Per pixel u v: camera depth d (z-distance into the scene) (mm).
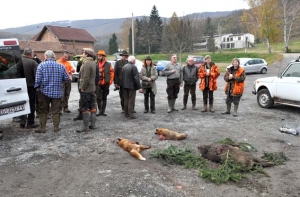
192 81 8430
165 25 42688
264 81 9055
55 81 5984
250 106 9477
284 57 35219
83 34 54312
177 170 4246
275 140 5746
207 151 4676
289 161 4633
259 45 67125
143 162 4543
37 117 7637
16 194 3549
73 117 7613
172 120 7348
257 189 3678
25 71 6402
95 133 6125
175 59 8164
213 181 3859
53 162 4547
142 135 6000
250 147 5184
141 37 60219
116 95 12164
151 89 8031
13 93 5703
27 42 39344
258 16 41969
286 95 8328
